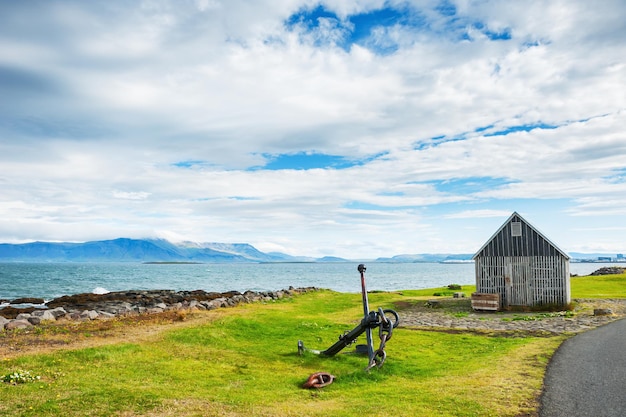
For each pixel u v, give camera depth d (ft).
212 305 103.60
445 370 47.29
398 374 46.01
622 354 52.85
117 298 161.38
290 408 33.27
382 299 137.39
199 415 30.89
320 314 104.06
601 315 94.22
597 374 43.11
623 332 70.49
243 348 57.93
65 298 156.35
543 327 80.28
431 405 33.91
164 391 36.37
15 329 60.29
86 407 31.63
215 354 53.16
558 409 32.86
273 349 58.34
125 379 39.60
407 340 67.41
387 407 33.37
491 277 116.06
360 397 36.65
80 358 45.55
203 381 41.01
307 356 54.65
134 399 33.65
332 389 39.88
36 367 41.60
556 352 54.54
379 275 543.80
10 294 214.48
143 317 77.97
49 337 55.83
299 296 146.00
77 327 64.49
